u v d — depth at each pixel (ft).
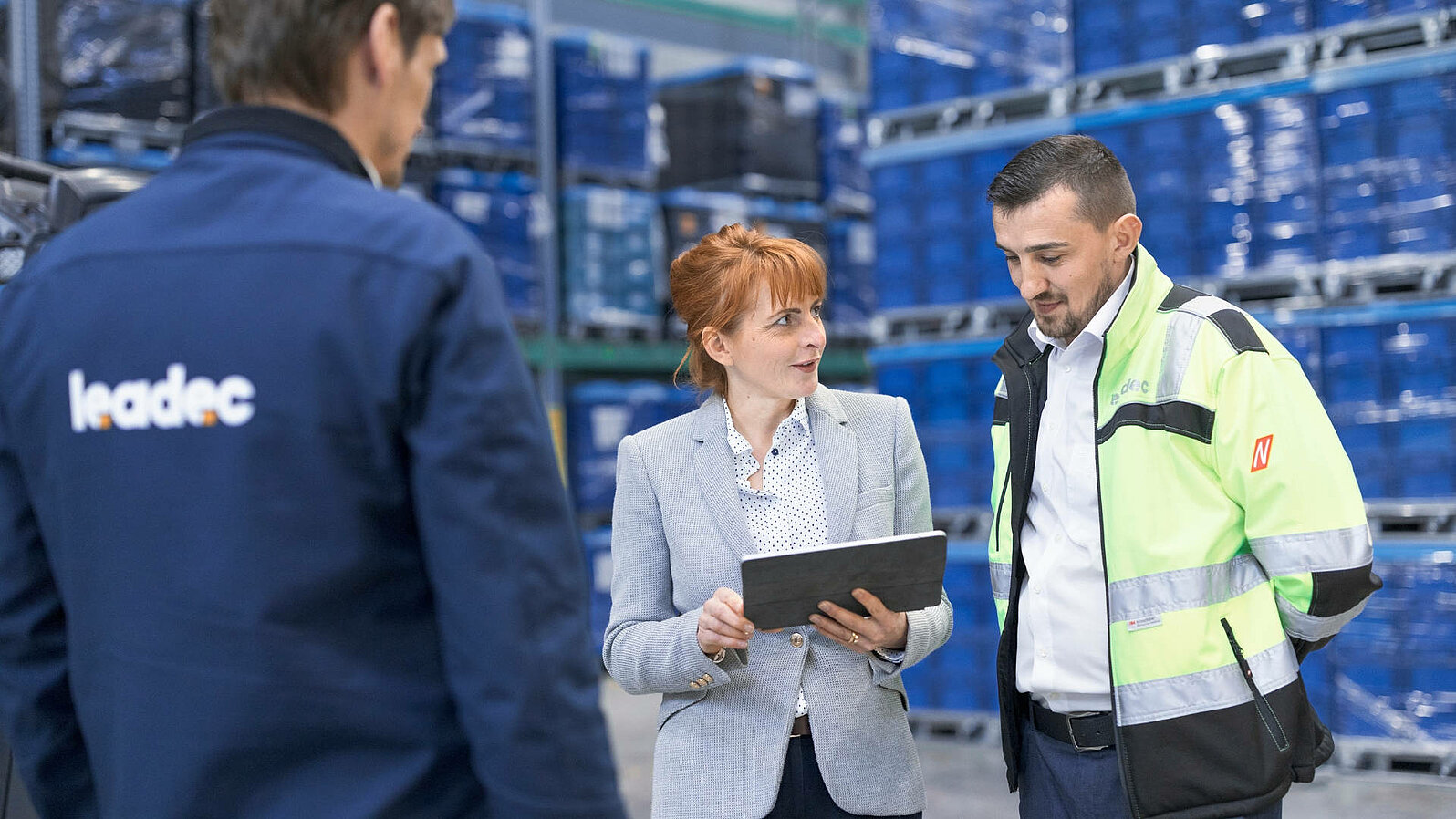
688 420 6.48
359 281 3.30
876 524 6.18
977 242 15.58
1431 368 13.15
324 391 3.27
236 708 3.27
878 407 6.53
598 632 20.20
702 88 22.79
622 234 21.15
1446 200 13.07
